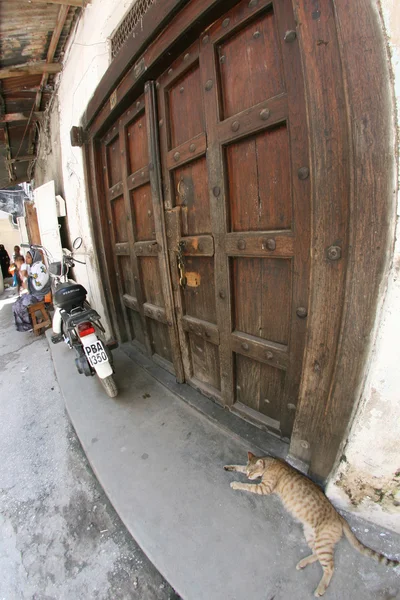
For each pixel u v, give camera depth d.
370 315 1.00
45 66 3.38
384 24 0.81
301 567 1.14
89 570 1.31
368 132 0.88
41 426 2.31
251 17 1.22
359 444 1.14
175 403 2.20
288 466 1.42
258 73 1.27
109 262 3.06
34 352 3.82
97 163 2.84
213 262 1.75
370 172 0.90
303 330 1.33
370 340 1.03
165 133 1.84
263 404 1.75
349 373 1.11
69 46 3.06
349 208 0.97
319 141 1.01
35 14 2.67
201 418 2.01
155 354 2.79
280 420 1.66
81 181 3.13
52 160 4.68
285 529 1.29
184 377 2.37
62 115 3.64
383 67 0.82
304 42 0.97
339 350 1.12
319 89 0.97
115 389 2.34
